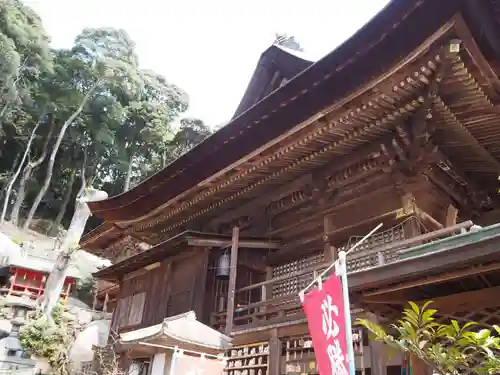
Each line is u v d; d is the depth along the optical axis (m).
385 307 6.49
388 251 9.19
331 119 9.17
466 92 8.00
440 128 8.92
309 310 4.84
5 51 39.38
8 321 23.42
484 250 5.04
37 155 49.81
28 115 46.62
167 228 15.98
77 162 50.41
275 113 9.52
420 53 7.26
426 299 6.29
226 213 13.81
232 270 11.27
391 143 9.19
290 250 11.75
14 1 46.84
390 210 10.13
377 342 7.48
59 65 48.22
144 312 14.14
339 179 10.48
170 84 61.03
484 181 10.68
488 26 6.75
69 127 49.50
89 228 49.88
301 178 11.50
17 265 31.02
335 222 11.16
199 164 11.96
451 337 4.12
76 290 35.41
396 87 8.02
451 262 5.27
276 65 14.00
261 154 10.77
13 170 47.38
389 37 7.21
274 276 12.60
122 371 10.59
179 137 53.69
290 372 8.94
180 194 13.48
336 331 4.16
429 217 9.61
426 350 4.22
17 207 44.19
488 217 11.20
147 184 13.62
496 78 7.61
